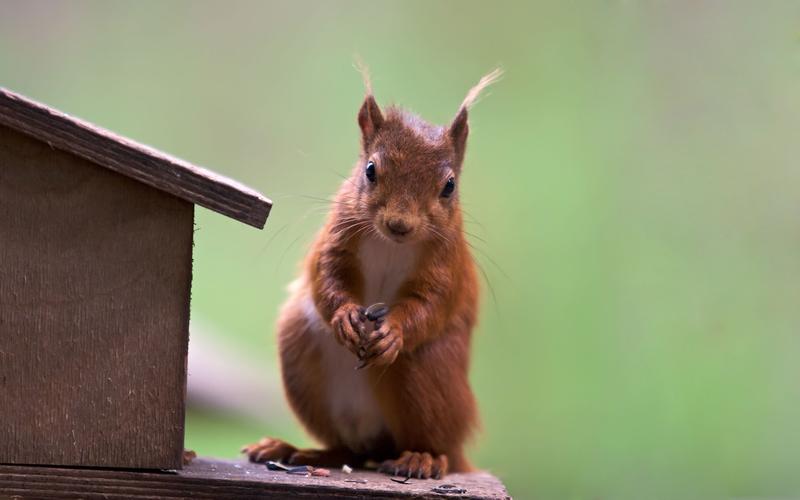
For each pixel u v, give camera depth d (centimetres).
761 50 1603
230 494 621
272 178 1752
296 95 1781
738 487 1587
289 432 1490
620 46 1689
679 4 1634
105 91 1784
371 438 831
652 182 1705
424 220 762
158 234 623
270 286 1711
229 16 1814
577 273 1723
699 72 1648
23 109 593
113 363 620
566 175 1728
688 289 1691
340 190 816
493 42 1752
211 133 1773
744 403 1642
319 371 816
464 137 830
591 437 1678
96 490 614
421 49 1764
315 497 627
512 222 1739
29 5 1792
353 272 786
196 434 1451
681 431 1642
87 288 618
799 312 1673
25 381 614
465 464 818
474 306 839
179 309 625
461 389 799
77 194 617
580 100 1725
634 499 1605
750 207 1675
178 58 1802
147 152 605
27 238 614
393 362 766
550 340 1723
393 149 779
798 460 1600
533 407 1714
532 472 1664
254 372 1583
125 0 1816
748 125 1650
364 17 1795
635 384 1680
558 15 1733
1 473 607
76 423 618
